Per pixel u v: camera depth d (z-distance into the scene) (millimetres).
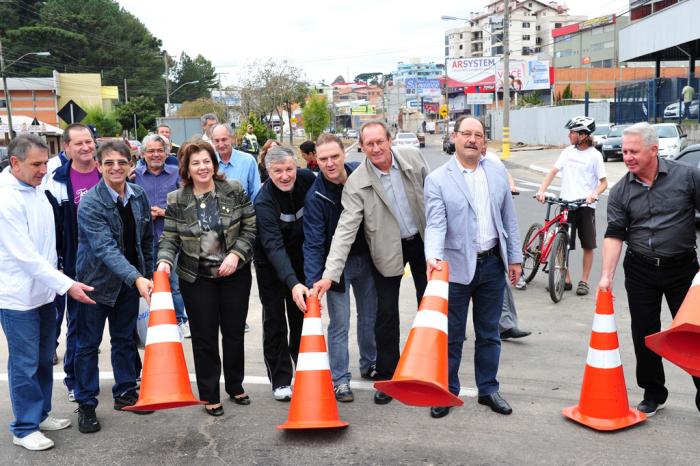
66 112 14516
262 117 57875
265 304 5012
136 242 4793
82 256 4590
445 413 4586
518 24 133125
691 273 4367
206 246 4660
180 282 4754
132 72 89438
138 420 4664
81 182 5145
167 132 9500
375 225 4781
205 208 4664
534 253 8320
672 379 5207
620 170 24062
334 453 4090
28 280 4195
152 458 4082
